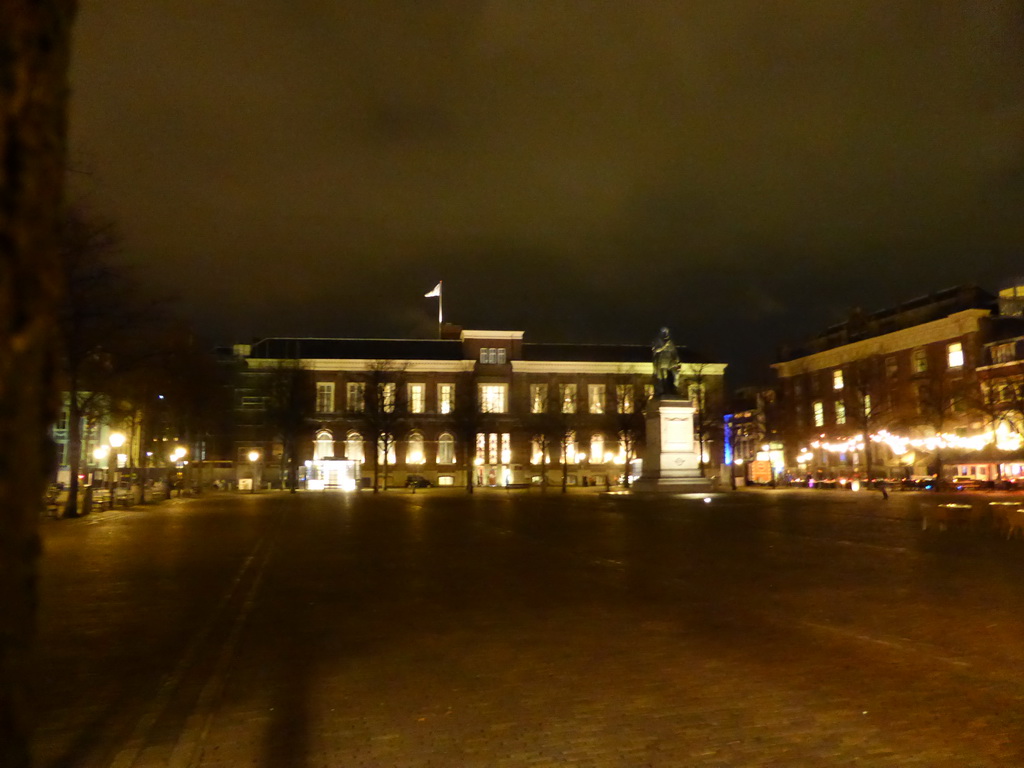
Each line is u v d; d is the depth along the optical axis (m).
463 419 68.62
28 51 1.74
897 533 21.42
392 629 9.66
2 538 1.68
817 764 5.27
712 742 5.68
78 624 10.20
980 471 52.94
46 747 5.76
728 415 85.88
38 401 1.78
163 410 44.03
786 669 7.59
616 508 34.84
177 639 9.32
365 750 5.61
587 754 5.48
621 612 10.53
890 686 7.00
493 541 20.50
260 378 74.00
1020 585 12.38
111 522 28.64
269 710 6.54
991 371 53.59
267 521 28.94
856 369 65.06
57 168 1.84
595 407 80.25
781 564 15.16
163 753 5.62
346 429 75.81
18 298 1.72
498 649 8.53
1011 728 5.91
